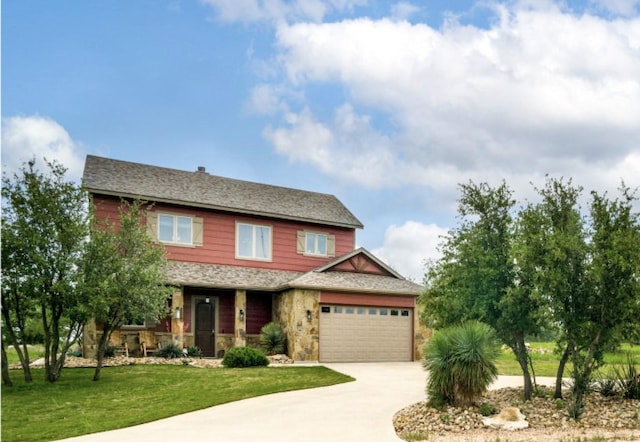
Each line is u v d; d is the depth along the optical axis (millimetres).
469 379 11641
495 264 12828
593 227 11789
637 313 11375
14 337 15961
